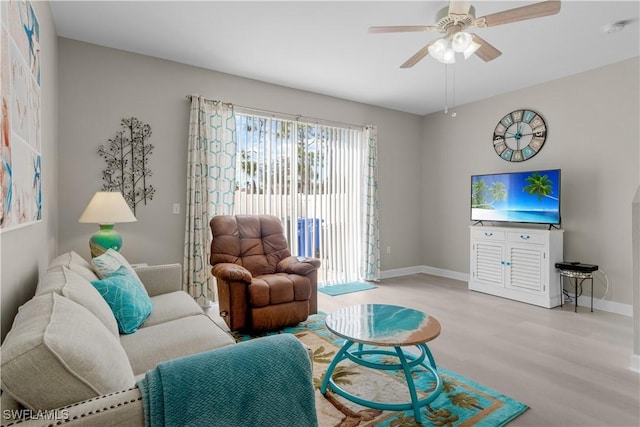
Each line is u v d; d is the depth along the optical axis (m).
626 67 3.56
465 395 2.05
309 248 4.64
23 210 1.44
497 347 2.74
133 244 3.45
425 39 3.13
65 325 0.97
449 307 3.81
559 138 4.08
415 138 5.77
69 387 0.86
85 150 3.21
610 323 3.29
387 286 4.80
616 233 3.64
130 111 3.42
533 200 4.05
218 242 3.36
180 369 0.96
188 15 2.75
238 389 0.98
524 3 2.60
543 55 3.45
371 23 2.86
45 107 2.28
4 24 1.14
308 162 4.62
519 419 1.83
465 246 5.17
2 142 1.10
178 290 2.73
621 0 2.51
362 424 1.79
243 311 2.95
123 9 2.66
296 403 1.07
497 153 4.71
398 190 5.57
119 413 0.84
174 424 0.88
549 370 2.37
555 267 3.82
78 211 3.18
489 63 3.66
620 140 3.60
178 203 3.68
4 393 0.83
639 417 1.85
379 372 2.35
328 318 2.21
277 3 2.58
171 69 3.63
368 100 4.99
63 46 3.12
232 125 3.94
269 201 4.28
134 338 1.75
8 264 1.29
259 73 3.96
